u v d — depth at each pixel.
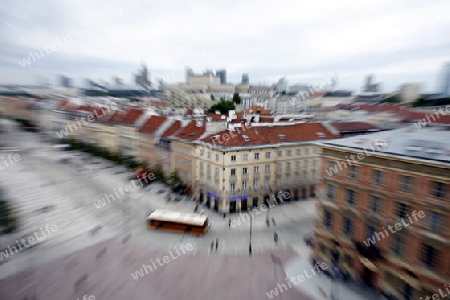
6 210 56.72
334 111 126.12
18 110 166.12
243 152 61.59
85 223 55.53
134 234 51.34
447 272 28.84
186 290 36.34
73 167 95.69
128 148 100.38
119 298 34.72
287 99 192.00
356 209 37.56
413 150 32.81
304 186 70.19
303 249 46.69
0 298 34.25
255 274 39.91
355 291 36.06
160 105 176.50
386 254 34.16
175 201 67.94
